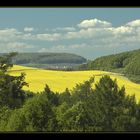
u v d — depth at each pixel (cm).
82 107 3850
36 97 3566
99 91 4872
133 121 4441
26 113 3350
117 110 4581
